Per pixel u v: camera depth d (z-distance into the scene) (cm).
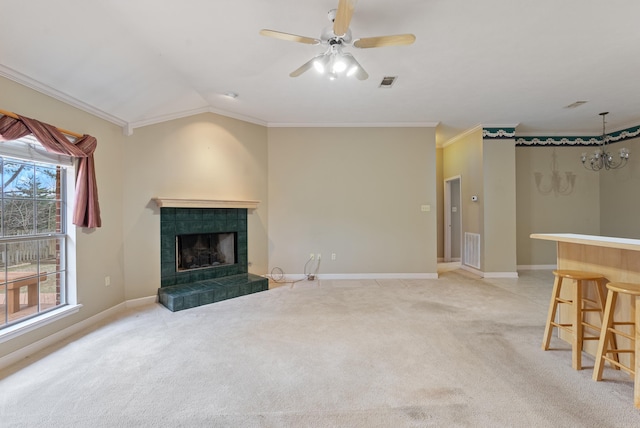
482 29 260
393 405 187
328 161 531
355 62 248
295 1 223
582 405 185
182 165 425
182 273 425
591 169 613
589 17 242
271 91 392
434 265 535
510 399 192
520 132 610
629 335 208
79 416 177
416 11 235
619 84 375
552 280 519
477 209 561
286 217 527
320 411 182
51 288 293
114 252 359
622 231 567
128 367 233
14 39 223
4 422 172
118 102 338
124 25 250
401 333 296
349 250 533
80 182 304
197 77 350
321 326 314
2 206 253
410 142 534
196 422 173
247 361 242
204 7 229
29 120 248
